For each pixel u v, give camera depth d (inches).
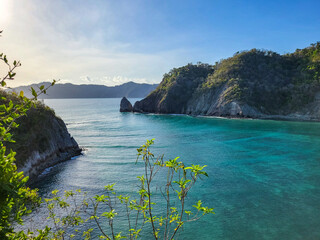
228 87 5502.0
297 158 1756.9
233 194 1126.4
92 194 1131.9
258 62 6461.6
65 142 1962.4
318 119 4362.7
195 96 6161.4
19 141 1414.9
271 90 5418.3
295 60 6476.4
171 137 2800.2
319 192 1139.3
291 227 845.8
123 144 2400.3
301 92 5132.9
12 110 148.4
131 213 923.4
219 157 1834.4
